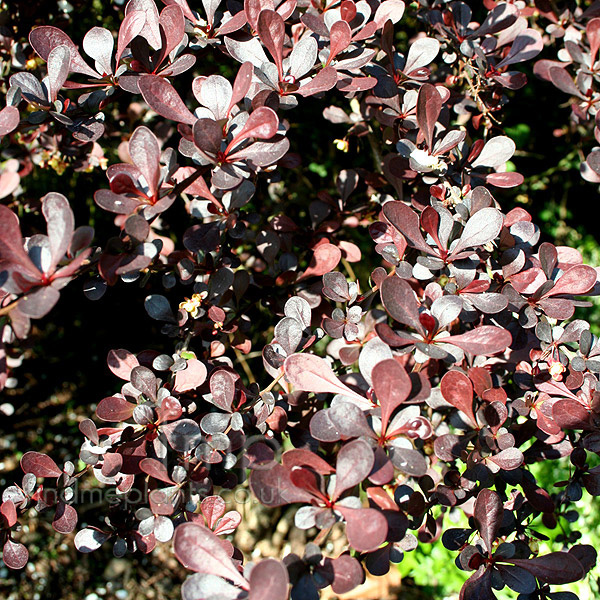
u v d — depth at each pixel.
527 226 0.40
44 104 0.38
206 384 0.40
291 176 0.68
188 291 0.63
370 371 0.35
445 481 0.39
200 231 0.40
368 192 0.50
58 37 0.39
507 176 0.41
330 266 0.42
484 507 0.35
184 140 0.38
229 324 0.42
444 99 0.42
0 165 0.51
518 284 0.39
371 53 0.40
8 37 0.48
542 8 0.49
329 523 0.33
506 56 0.45
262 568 0.31
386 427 0.34
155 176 0.35
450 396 0.36
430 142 0.40
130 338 0.78
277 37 0.38
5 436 0.78
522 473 0.38
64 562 0.73
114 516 0.39
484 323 0.40
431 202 0.39
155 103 0.37
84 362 0.79
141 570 0.73
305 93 0.38
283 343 0.38
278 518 0.73
